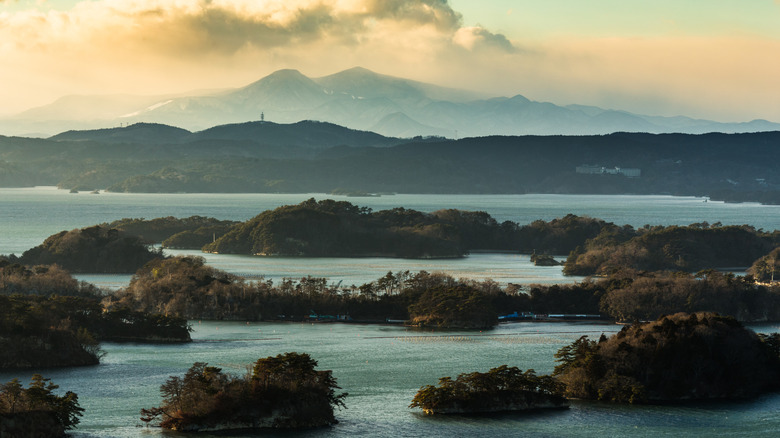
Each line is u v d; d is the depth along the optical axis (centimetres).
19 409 18375
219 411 19438
